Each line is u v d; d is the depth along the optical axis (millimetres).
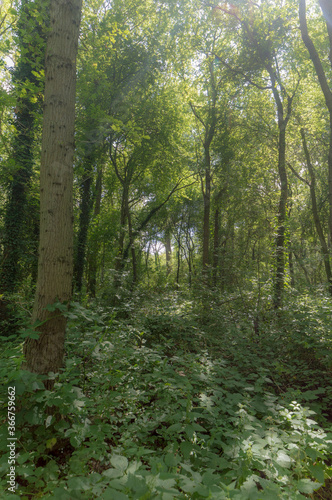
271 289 7871
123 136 15430
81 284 15891
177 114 17641
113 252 18750
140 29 16781
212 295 9047
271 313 7199
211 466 2666
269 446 2818
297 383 5215
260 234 12172
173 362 5145
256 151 16656
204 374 4273
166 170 18750
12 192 12156
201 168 18016
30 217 13039
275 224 10055
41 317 3281
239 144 16469
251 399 3766
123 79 15094
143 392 3672
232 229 18000
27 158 11758
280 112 13469
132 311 8008
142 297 10508
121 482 1900
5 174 7824
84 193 16266
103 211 23031
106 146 15398
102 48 11539
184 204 28141
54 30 3572
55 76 3533
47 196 3412
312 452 2678
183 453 2742
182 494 2084
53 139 3469
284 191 12234
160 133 16438
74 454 2656
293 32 13422
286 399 4262
